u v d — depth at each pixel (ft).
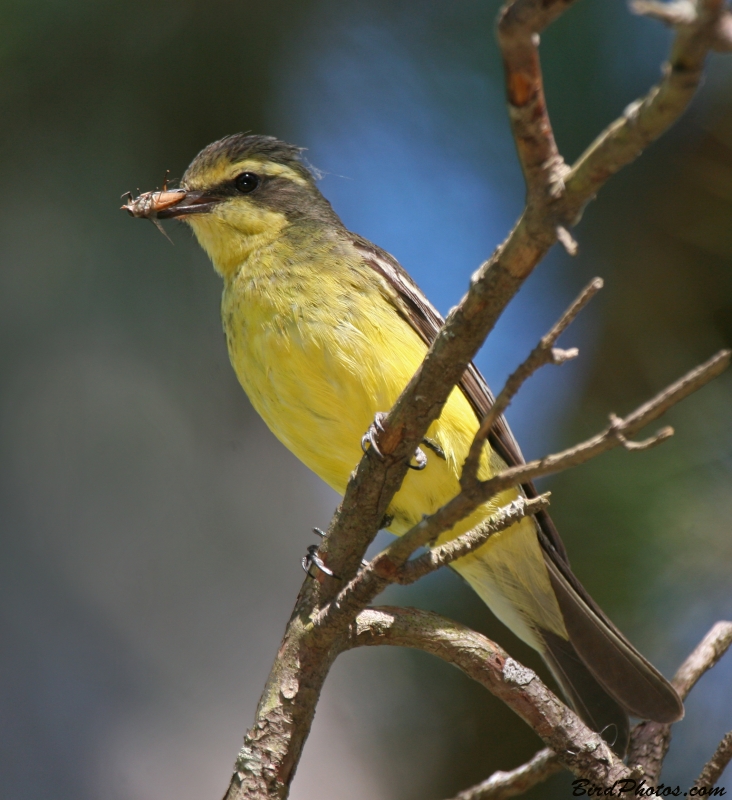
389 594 35.91
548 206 14.56
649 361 34.04
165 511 35.91
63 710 32.60
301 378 26.45
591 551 29.30
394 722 35.50
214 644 34.86
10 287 35.94
